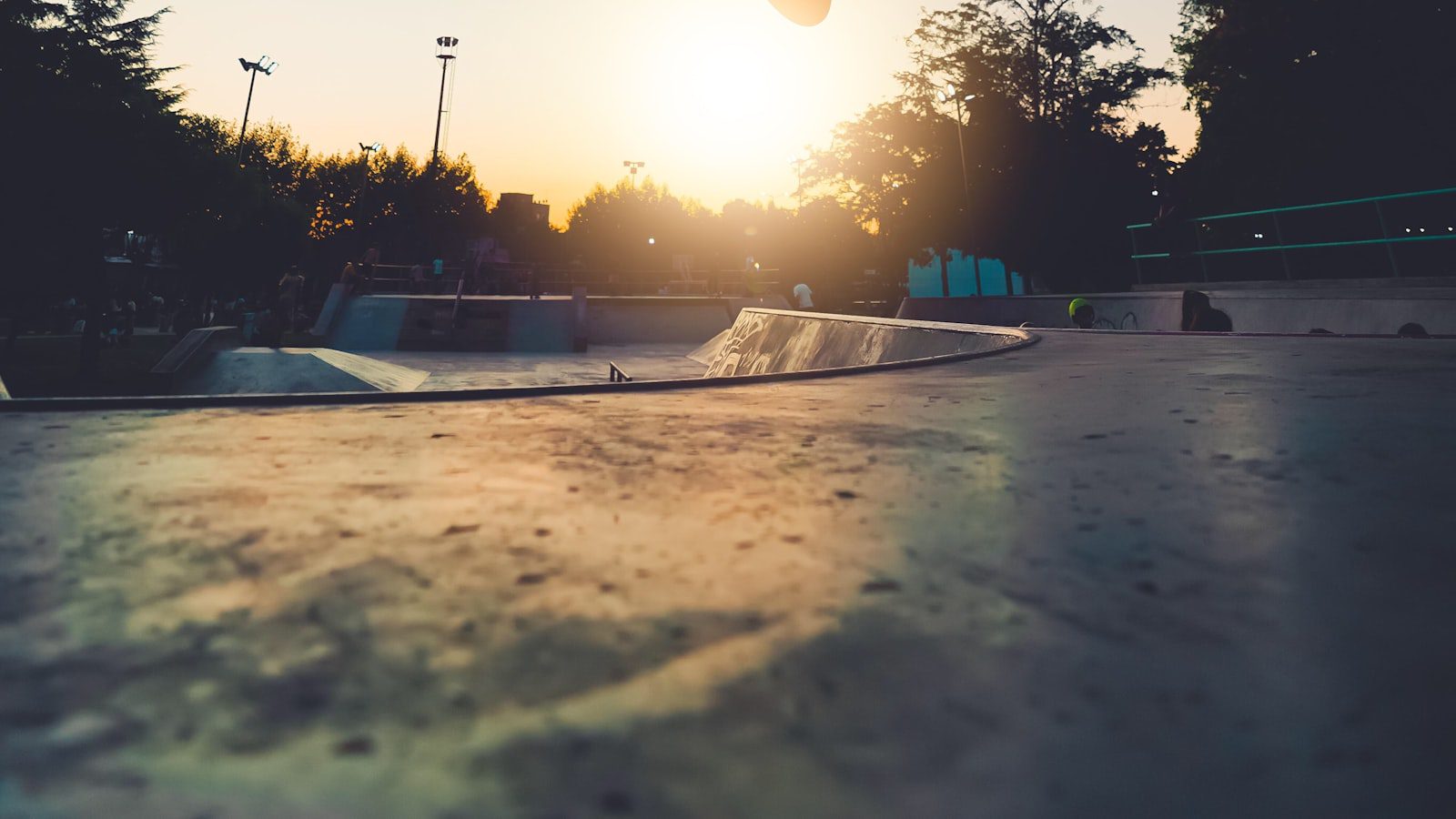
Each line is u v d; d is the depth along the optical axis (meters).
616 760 0.62
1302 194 19.80
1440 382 3.30
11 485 1.65
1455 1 16.25
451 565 1.12
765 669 0.78
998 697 0.72
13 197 14.13
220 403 3.02
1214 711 0.69
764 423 2.63
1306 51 18.27
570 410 3.02
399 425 2.58
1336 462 1.80
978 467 1.86
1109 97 29.44
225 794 0.56
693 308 27.61
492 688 0.74
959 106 29.30
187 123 17.03
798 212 42.09
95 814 0.54
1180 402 2.92
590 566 1.12
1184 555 1.15
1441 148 17.33
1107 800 0.57
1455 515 1.35
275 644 0.84
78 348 22.00
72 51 14.73
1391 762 0.61
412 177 51.69
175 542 1.23
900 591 1.01
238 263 32.19
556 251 65.25
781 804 0.56
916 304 22.61
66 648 0.82
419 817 0.54
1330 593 0.98
